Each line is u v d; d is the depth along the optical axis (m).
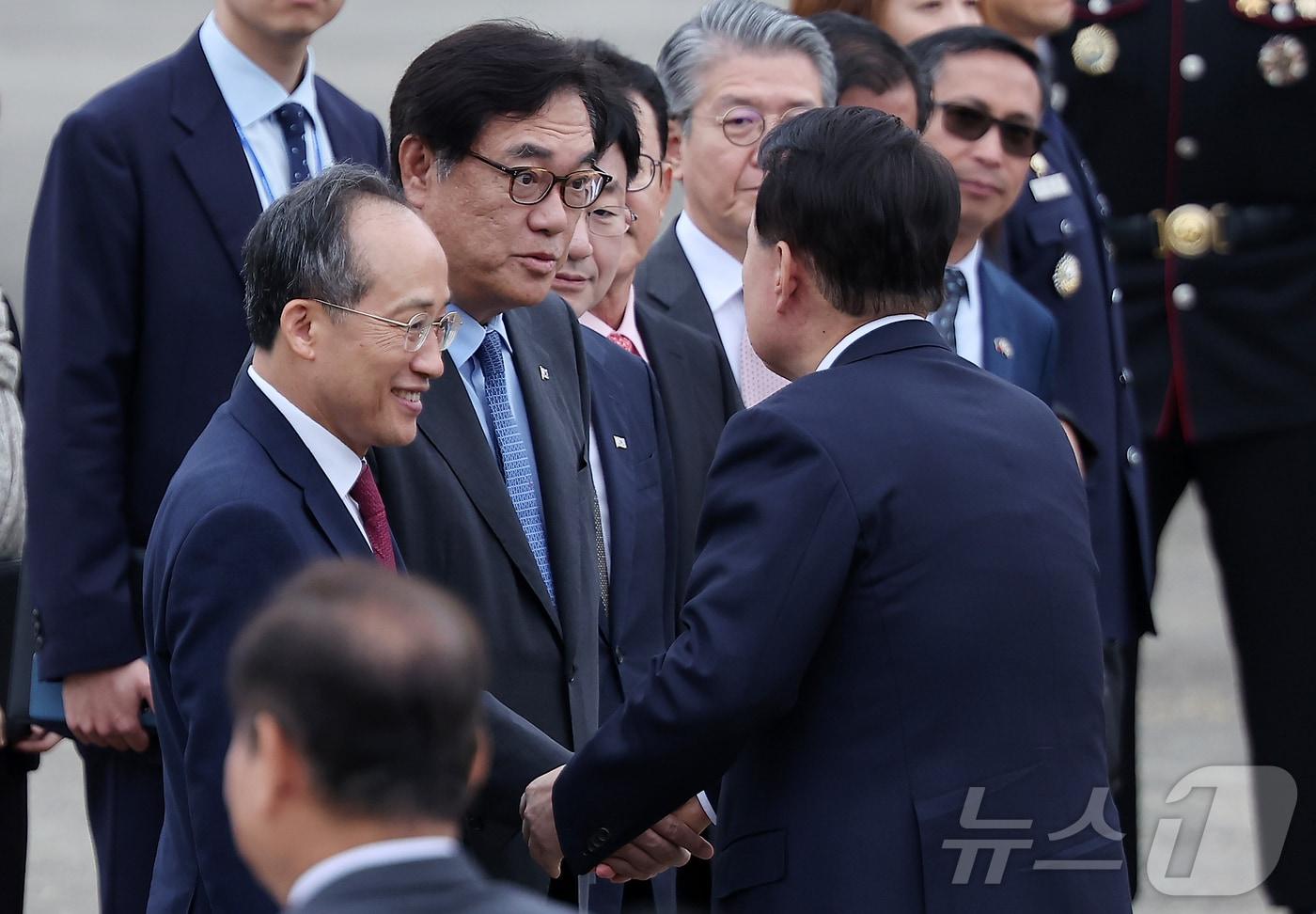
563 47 13.47
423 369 11.77
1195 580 31.84
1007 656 11.46
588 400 14.84
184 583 11.19
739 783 11.96
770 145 12.50
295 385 11.77
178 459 15.47
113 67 59.72
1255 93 22.19
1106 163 22.80
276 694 7.40
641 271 18.05
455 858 7.41
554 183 13.35
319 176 11.91
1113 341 20.47
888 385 11.91
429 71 13.35
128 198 15.45
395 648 7.41
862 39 18.47
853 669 11.47
